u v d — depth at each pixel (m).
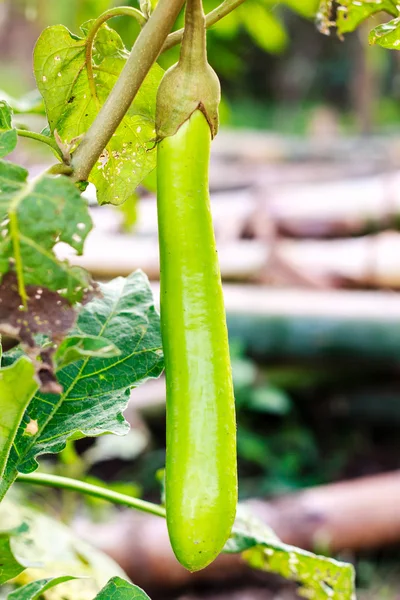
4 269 0.57
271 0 1.47
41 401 0.72
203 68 0.62
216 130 0.63
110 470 2.85
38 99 0.98
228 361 0.62
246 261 2.96
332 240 3.45
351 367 2.74
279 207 3.54
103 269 2.71
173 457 0.60
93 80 0.72
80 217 0.57
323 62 10.41
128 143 0.74
